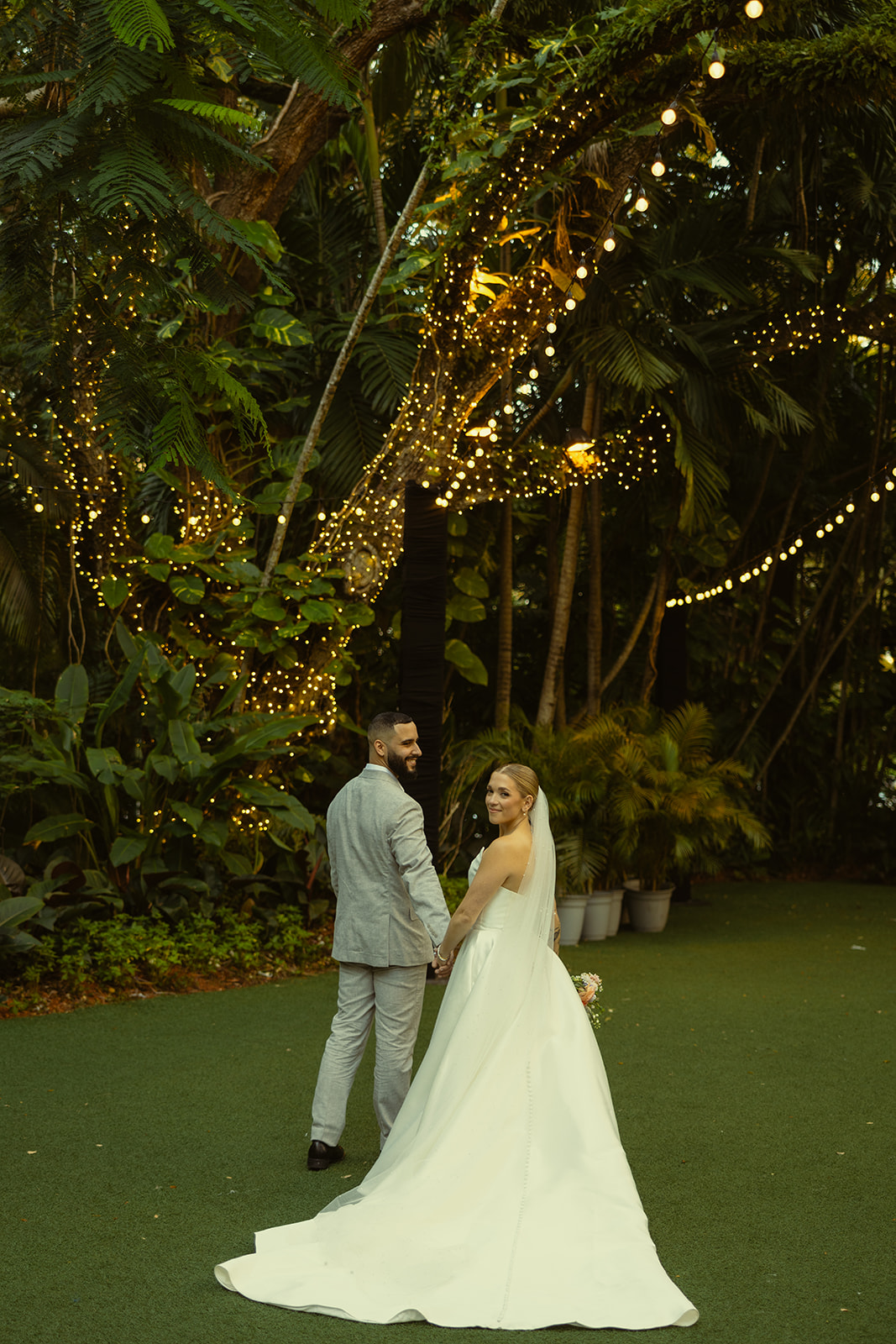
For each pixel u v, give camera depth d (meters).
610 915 8.39
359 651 9.67
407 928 3.83
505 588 9.56
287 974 6.92
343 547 7.97
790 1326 2.73
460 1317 2.72
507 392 8.06
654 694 11.11
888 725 12.15
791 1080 4.89
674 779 8.38
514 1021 3.28
